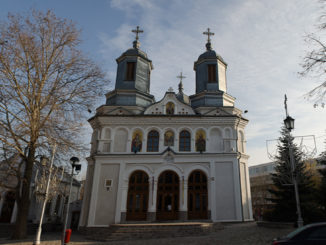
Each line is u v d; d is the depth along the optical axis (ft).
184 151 84.69
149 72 108.27
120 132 88.02
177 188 80.84
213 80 97.86
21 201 61.87
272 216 68.69
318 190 67.41
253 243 44.39
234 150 83.30
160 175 82.38
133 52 101.96
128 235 59.16
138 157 83.25
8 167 62.18
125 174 81.82
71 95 63.46
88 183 85.25
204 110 90.48
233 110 90.68
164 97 91.61
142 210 78.95
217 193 78.54
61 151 60.54
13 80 58.75
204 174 81.56
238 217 75.92
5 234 77.56
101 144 85.97
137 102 93.76
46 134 57.41
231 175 80.38
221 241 48.06
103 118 88.58
